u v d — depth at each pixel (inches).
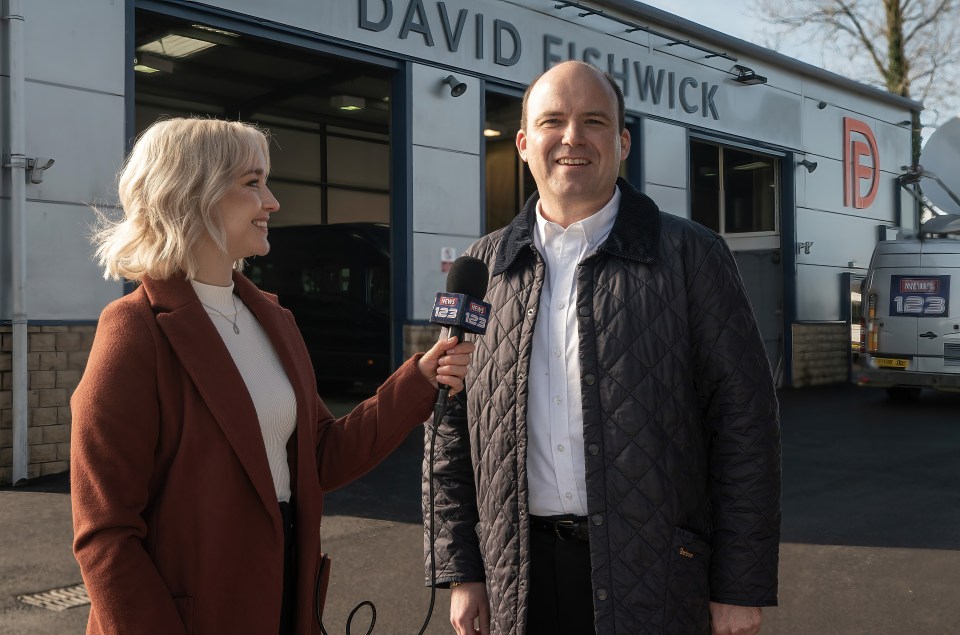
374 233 492.1
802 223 612.7
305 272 518.9
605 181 82.2
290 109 601.6
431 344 397.4
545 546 79.5
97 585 59.8
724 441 77.5
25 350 269.3
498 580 80.7
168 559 63.5
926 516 241.4
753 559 75.5
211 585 63.7
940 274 474.0
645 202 82.9
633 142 500.4
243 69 510.0
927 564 197.2
